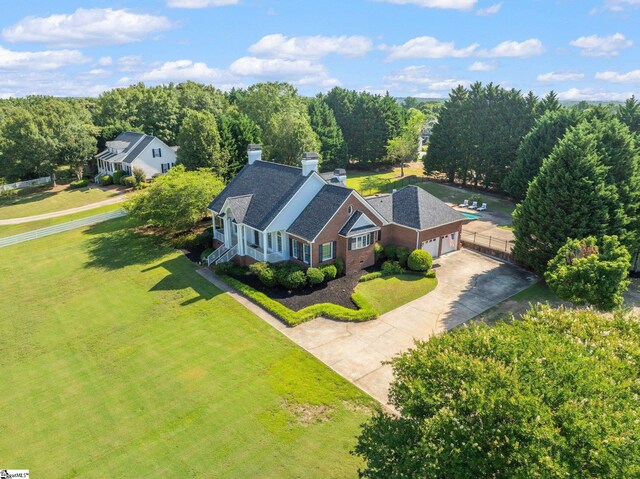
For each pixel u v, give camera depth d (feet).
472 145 216.13
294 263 114.32
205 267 121.70
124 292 109.70
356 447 43.57
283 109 251.60
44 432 64.13
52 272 126.00
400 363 47.21
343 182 135.13
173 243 140.97
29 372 79.97
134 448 59.62
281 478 53.26
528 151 174.70
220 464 55.88
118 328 92.63
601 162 105.09
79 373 78.28
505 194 207.92
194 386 71.61
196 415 65.00
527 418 35.94
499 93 208.03
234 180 140.77
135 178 221.46
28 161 227.40
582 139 101.60
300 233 110.52
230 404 66.80
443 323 89.35
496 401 37.19
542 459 33.27
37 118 234.79
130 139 252.62
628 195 105.50
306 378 71.87
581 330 51.83
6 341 91.20
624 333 53.01
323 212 112.16
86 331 92.53
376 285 106.93
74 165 242.78
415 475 36.83
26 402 71.41
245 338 85.05
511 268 116.98
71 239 154.20
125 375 76.48
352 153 291.99
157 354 81.87
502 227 155.94
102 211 186.09
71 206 198.39
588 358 42.98
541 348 44.42
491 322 89.04
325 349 80.33
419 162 313.12
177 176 148.77
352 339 83.66
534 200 107.86
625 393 39.75
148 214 143.23
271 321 90.94
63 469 56.95
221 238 130.11
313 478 53.06
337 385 69.92
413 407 41.47
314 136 224.12
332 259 113.60
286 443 58.70
